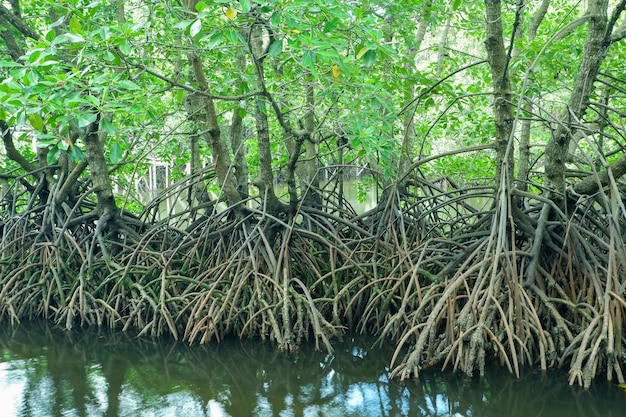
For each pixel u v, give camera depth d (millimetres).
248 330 8500
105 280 9516
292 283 9086
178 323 8867
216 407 5988
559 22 11320
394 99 10977
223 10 6480
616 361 6258
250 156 14281
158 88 8680
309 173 10797
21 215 11117
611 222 6707
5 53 10367
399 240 9695
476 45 19312
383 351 7816
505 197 6957
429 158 8516
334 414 5758
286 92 8570
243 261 8781
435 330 6961
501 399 5980
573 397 5973
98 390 6555
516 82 10234
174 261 9531
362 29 6484
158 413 5859
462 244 8367
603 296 6641
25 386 6715
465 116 11461
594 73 7324
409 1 9570
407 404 5965
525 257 7500
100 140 11031
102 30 6246
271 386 6602
